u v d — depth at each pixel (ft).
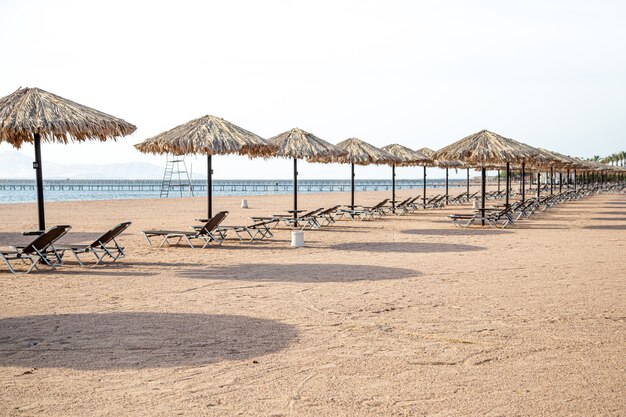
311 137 46.78
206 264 28.17
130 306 18.94
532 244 36.58
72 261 29.01
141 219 57.67
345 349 14.29
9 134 26.86
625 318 17.43
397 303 19.51
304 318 17.40
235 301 19.75
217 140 35.88
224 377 12.26
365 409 10.62
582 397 11.21
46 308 18.63
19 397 11.14
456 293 21.18
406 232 44.91
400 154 66.28
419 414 10.41
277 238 40.06
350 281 23.58
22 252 25.85
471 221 51.93
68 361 13.28
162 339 15.07
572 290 21.72
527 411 10.53
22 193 230.27
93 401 10.96
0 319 17.19
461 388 11.68
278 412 10.46
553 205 80.12
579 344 14.74
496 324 16.75
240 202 97.45
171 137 36.19
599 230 45.73
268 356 13.69
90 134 28.09
